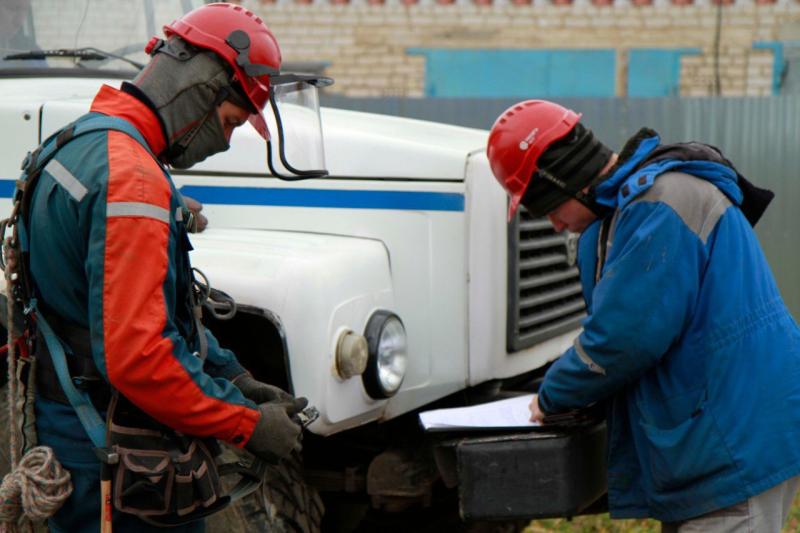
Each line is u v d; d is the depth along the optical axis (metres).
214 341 2.82
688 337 2.80
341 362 3.20
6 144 3.55
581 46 13.08
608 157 2.97
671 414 2.83
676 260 2.74
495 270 3.67
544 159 2.97
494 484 3.08
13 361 2.58
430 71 13.23
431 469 3.61
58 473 2.53
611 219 2.93
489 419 3.16
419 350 3.61
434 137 3.87
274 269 3.15
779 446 2.77
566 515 3.07
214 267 3.18
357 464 3.70
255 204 3.65
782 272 9.16
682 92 13.01
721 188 2.84
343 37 13.21
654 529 5.02
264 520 3.11
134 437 2.49
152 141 2.54
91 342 2.41
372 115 4.37
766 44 12.82
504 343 3.75
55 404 2.57
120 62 4.27
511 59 13.14
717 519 2.82
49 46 4.19
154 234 2.38
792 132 9.07
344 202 3.62
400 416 3.71
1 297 2.95
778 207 9.14
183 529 2.65
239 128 3.61
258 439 2.56
